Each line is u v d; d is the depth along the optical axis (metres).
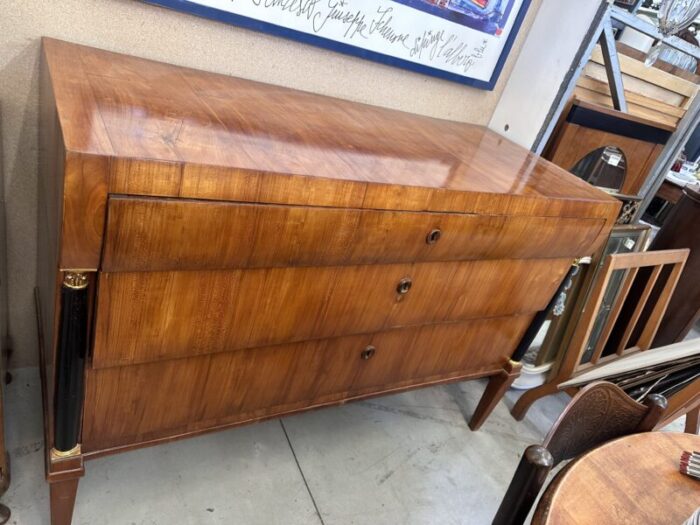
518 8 1.40
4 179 1.08
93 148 0.59
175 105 0.82
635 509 0.72
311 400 1.14
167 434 0.97
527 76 1.50
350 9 1.18
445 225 0.93
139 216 0.63
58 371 0.73
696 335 2.64
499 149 1.32
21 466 1.13
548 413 1.86
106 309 0.72
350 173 0.80
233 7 1.06
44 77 0.89
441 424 1.64
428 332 1.20
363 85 1.33
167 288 0.75
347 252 0.86
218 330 0.85
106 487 1.15
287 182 0.71
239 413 1.04
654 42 1.69
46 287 0.98
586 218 1.14
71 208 0.59
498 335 1.36
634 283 1.87
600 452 0.81
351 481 1.35
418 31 1.29
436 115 1.50
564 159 1.58
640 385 1.51
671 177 2.99
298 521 1.21
